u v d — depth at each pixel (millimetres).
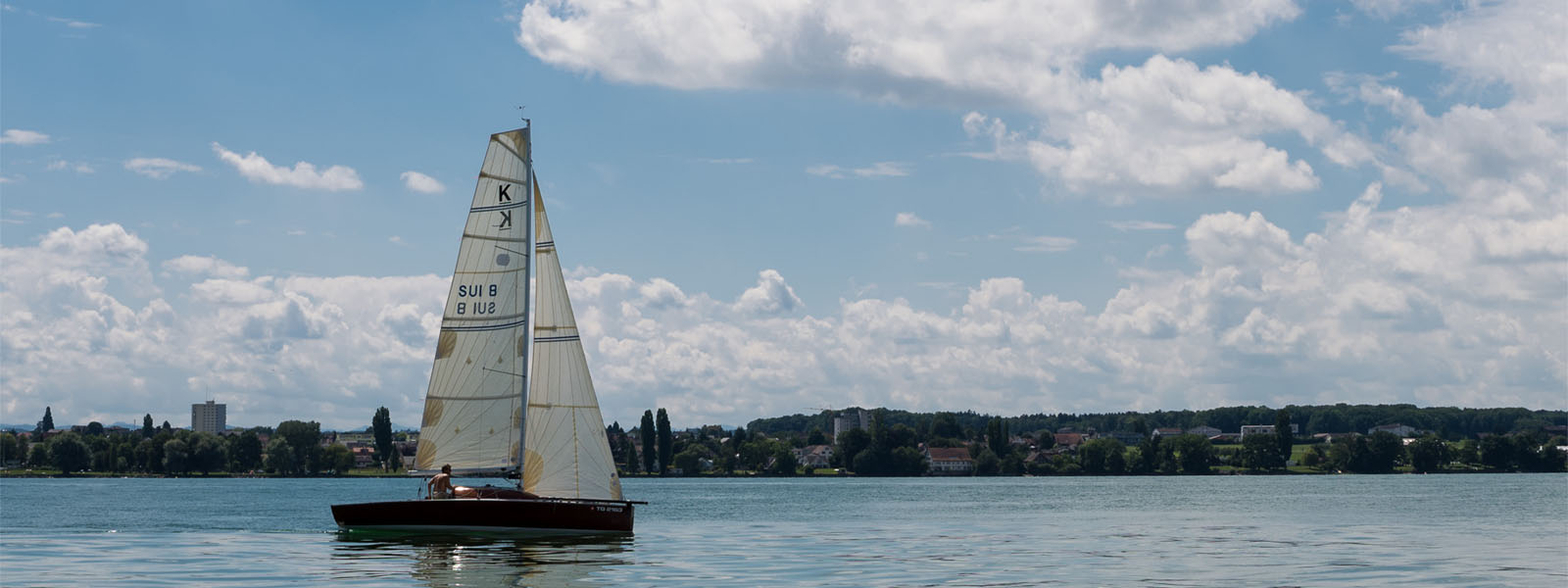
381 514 59281
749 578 46812
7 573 48094
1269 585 45781
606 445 60875
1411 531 80562
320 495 179750
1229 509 122188
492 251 59562
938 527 85312
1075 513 112938
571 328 60812
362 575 46031
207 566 50062
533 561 50812
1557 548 64938
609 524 60062
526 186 59844
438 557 51906
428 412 59688
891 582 45969
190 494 186625
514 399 59281
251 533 72188
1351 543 68812
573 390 60656
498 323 59438
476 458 59375
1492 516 102125
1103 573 49844
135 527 82750
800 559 55750
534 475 59719
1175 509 122688
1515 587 45594
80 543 64625
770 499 162000
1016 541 69875
